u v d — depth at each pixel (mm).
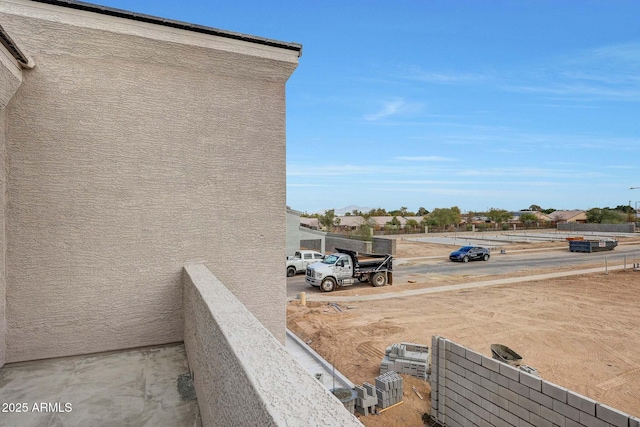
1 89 2719
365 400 6930
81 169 3275
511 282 19109
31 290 3164
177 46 3439
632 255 29656
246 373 1159
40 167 3160
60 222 3229
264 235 3934
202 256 3695
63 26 3098
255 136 3883
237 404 1271
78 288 3295
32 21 3035
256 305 3902
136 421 2273
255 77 3861
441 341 6867
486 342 10625
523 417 5508
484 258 27688
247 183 3857
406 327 11797
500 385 5848
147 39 3328
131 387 2717
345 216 72438
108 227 3367
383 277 18578
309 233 27172
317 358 9242
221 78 3740
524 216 75000
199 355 2414
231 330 1605
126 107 3404
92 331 3340
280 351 1365
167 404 2477
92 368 3037
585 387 8055
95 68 3305
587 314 13312
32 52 3104
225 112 3762
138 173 3457
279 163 3988
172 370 3004
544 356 9688
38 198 3162
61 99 3205
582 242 32156
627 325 12109
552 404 5141
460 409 6473
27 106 3111
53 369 3018
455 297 15891
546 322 12422
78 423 2248
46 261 3195
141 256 3479
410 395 7570
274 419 859
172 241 3584
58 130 3203
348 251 18438
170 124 3557
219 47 3580
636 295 16031
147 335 3518
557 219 79562
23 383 2773
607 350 10070
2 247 3004
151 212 3504
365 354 9734
